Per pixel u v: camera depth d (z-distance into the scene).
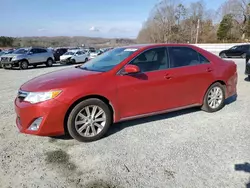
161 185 2.53
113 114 3.73
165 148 3.34
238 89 7.13
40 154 3.23
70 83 3.41
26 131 3.39
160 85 4.02
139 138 3.68
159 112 4.17
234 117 4.59
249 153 3.17
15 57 16.27
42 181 2.63
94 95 3.52
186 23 56.44
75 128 3.46
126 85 3.72
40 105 3.25
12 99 6.40
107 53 4.59
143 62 3.97
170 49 4.30
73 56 22.20
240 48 22.91
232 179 2.61
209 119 4.48
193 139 3.62
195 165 2.90
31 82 3.76
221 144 3.44
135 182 2.59
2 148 3.40
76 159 3.08
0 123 4.41
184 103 4.43
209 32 55.31
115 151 3.28
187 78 4.34
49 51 19.20
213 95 4.82
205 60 4.72
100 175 2.73
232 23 50.09
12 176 2.73
